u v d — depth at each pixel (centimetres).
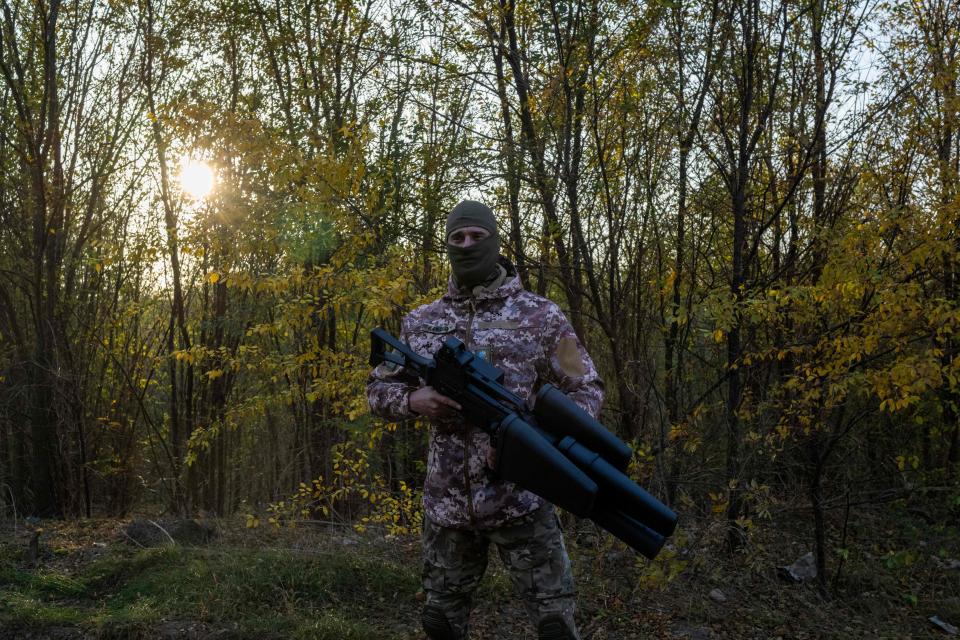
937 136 504
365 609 380
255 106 762
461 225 238
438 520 236
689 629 392
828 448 480
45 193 813
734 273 521
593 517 190
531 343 233
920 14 574
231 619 358
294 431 848
